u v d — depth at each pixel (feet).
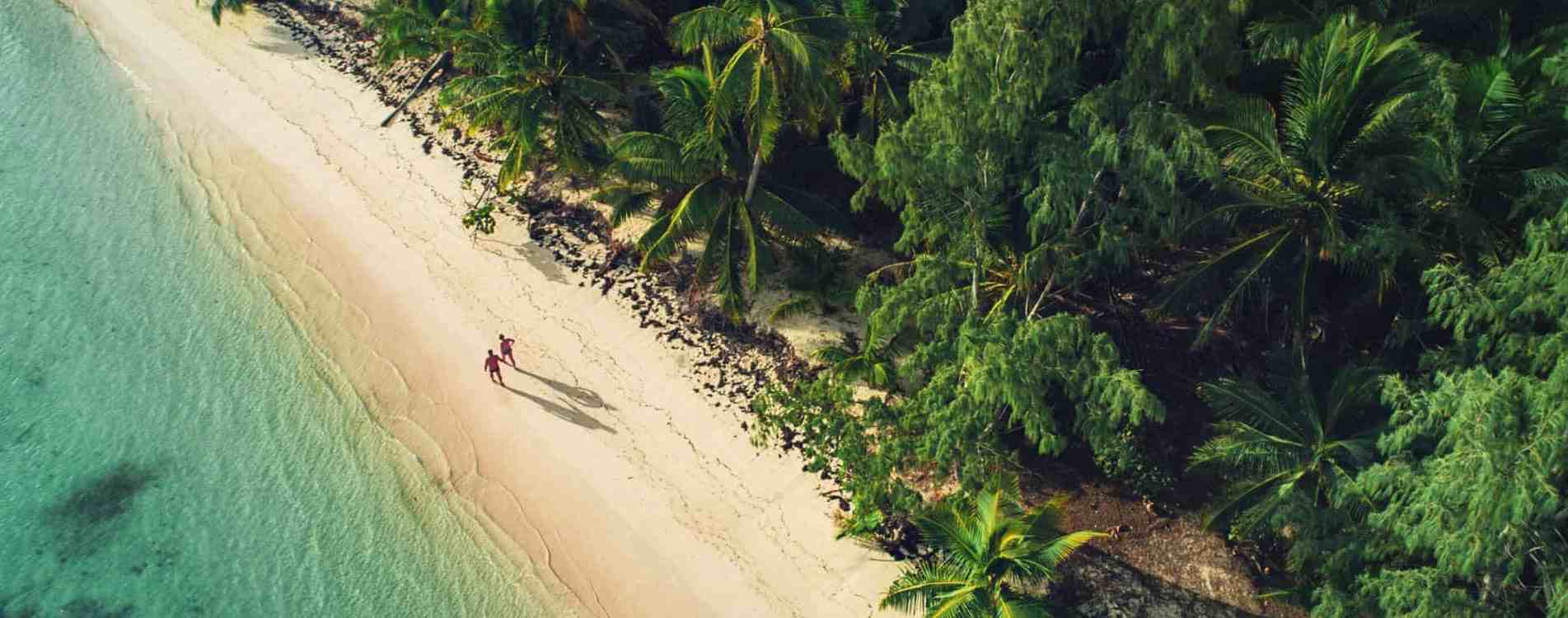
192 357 105.19
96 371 104.01
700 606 82.64
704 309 106.73
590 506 89.97
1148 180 71.77
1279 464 74.43
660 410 98.07
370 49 149.07
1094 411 75.92
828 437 89.56
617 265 112.98
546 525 88.48
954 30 70.59
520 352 104.42
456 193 124.16
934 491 88.48
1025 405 73.20
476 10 122.01
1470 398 59.41
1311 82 71.41
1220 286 81.00
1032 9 68.74
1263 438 74.74
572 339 105.60
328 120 136.67
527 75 105.70
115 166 129.90
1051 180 71.10
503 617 82.43
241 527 89.76
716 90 87.81
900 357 96.73
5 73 144.56
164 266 115.96
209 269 115.44
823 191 110.32
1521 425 58.70
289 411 99.35
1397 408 67.41
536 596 83.56
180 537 89.15
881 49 95.71
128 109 139.54
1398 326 78.28
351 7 156.97
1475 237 70.54
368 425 97.66
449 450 94.99
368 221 120.98
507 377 101.71
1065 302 95.71
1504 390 58.85
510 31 108.47
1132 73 70.08
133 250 118.01
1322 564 74.18
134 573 86.74
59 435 97.81
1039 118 76.13
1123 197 74.84
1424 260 72.02
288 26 154.71
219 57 149.07
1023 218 87.66
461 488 91.71
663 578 84.48
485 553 86.58
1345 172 73.46
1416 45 69.15
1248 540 82.69
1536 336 63.72
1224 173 75.66
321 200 124.26
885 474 80.18
